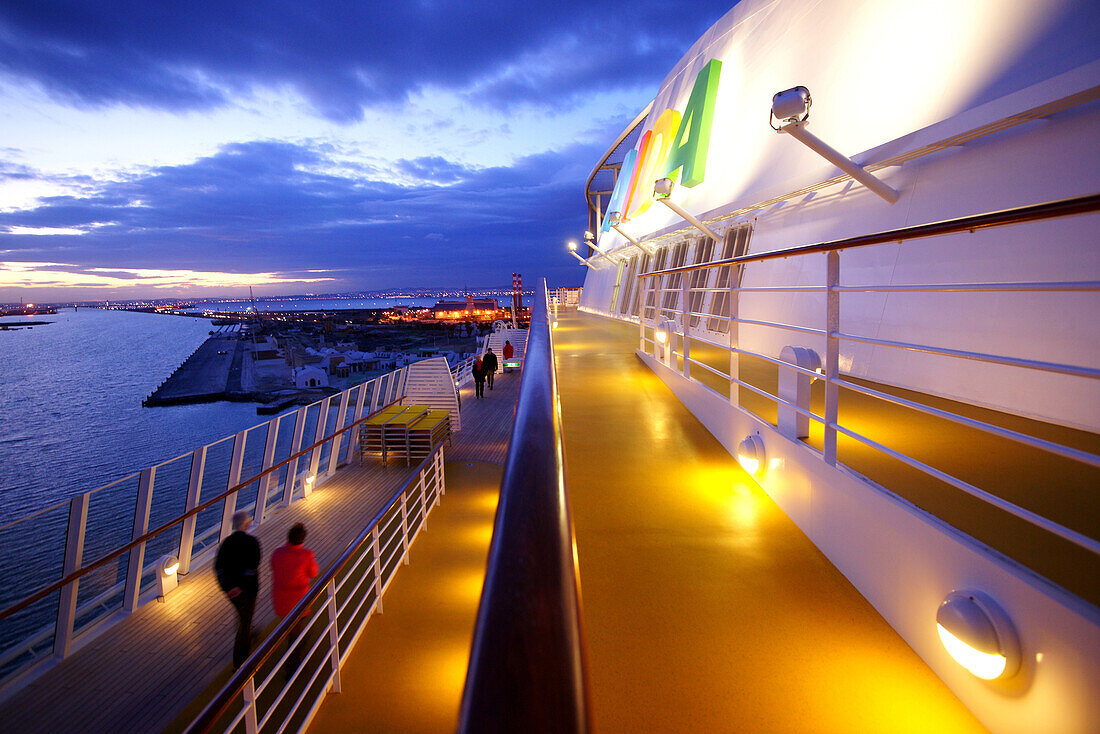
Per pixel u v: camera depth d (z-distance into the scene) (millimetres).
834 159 5469
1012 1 4922
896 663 1979
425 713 4199
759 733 1681
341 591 6918
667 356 7258
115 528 15750
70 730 4852
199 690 5340
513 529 618
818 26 8398
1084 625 1361
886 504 2205
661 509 3332
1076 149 3926
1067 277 3852
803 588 2467
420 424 12797
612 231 28750
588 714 317
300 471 11055
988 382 4461
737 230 10344
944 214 5086
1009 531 2047
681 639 2137
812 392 5184
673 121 16406
